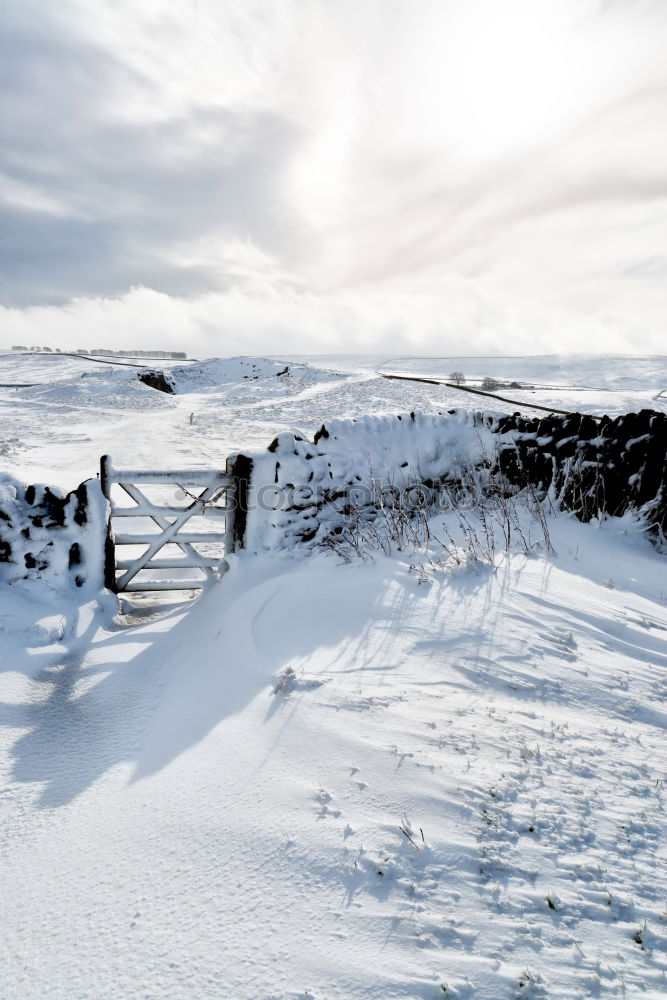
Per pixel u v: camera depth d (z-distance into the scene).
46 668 3.66
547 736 2.56
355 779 2.27
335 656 3.27
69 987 1.57
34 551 4.41
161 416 28.78
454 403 31.81
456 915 1.69
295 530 5.29
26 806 2.41
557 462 6.50
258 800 2.23
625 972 1.52
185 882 1.90
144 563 5.04
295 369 61.94
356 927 1.67
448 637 3.44
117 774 2.62
